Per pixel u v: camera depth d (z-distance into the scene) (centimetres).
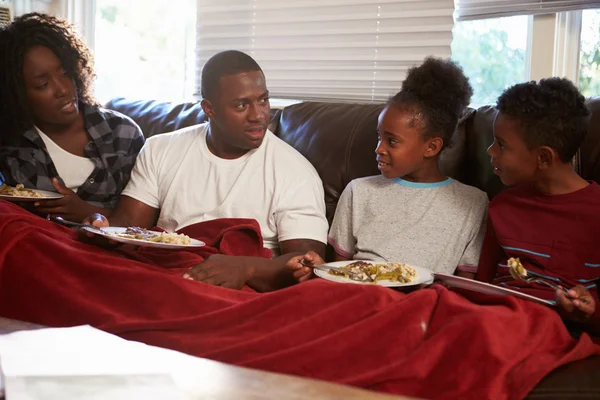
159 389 87
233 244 192
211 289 156
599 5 214
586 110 171
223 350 140
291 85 282
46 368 92
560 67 236
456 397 124
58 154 228
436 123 190
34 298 166
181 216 210
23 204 206
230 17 294
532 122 167
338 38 269
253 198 204
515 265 159
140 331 150
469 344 128
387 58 259
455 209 192
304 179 204
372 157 212
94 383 88
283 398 86
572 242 164
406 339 133
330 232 207
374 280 163
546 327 140
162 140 222
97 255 166
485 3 236
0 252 170
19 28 222
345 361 133
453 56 262
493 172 195
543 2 223
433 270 187
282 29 282
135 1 339
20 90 219
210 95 203
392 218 195
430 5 247
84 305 158
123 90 345
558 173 170
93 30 344
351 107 227
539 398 120
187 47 322
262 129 204
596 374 126
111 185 229
